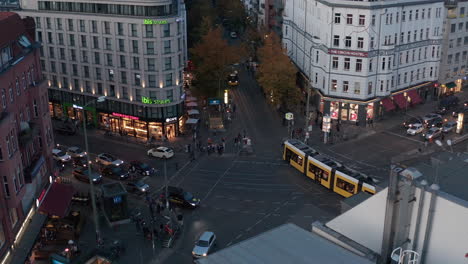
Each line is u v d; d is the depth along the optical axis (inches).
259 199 2471.7
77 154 2987.2
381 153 3036.4
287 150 2883.9
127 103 3319.4
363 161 2918.3
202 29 4854.8
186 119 3612.2
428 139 3198.8
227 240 2105.1
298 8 4266.7
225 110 3905.0
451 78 4146.2
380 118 3634.4
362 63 3393.2
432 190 868.0
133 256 1991.9
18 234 1893.5
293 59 4557.1
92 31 3253.0
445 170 1034.7
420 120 3467.0
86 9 3235.7
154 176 2746.1
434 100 4069.9
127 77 3240.7
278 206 2399.1
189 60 4857.3
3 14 2146.9
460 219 840.9
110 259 1911.9
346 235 1002.1
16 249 1852.9
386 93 3513.8
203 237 2021.4
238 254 901.2
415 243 910.4
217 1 7377.0
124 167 2851.9
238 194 2527.1
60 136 3376.0
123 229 2197.3
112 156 2918.3
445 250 871.1
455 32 3983.8
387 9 3336.6
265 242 940.0
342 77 3499.0
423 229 895.1
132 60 3171.8
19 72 2043.6
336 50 3449.8
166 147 3046.3
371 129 3459.6
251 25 6284.5
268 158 2987.2
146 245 2073.1
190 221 2267.5
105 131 3486.7
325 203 2421.3
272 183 2647.6
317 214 2314.2
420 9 3575.3
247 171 2802.7
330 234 1005.8
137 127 3361.2
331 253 903.7
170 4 3088.1
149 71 3154.5
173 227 2176.4
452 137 3284.9
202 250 1963.6
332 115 3639.3
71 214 2220.7
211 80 3949.3
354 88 3481.8
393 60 3513.8
